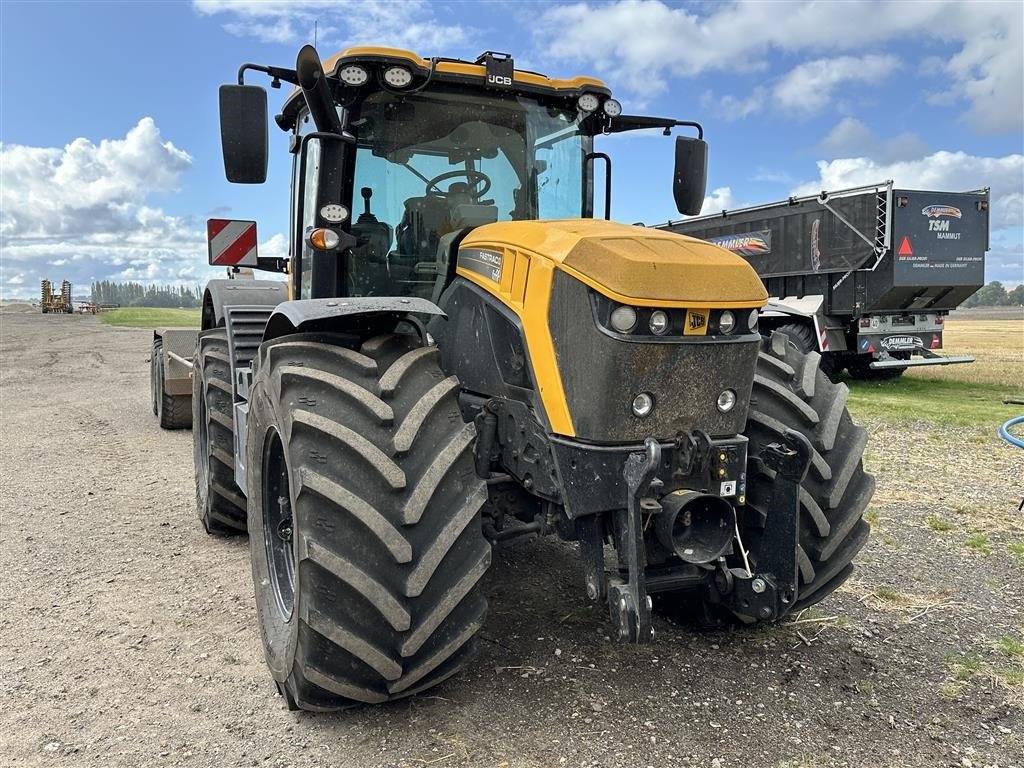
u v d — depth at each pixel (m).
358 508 2.48
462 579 2.58
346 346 3.02
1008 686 3.03
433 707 2.85
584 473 2.61
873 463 6.93
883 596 3.93
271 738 2.70
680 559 2.82
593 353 2.55
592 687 2.99
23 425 8.98
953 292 12.71
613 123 3.87
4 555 4.59
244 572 4.34
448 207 3.58
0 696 3.01
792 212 13.43
